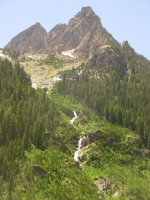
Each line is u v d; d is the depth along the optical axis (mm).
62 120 141250
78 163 109938
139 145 126688
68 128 135250
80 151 123500
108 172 107500
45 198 80375
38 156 98188
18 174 86750
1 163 87188
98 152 119250
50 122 127250
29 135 110000
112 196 94125
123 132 132375
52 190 83500
